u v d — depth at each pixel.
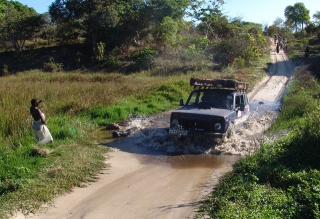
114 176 7.06
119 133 10.61
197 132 8.86
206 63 34.56
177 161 8.15
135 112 13.98
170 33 44.72
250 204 5.00
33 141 8.64
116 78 25.78
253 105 17.00
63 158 7.61
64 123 10.73
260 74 28.48
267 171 6.24
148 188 6.43
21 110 10.23
